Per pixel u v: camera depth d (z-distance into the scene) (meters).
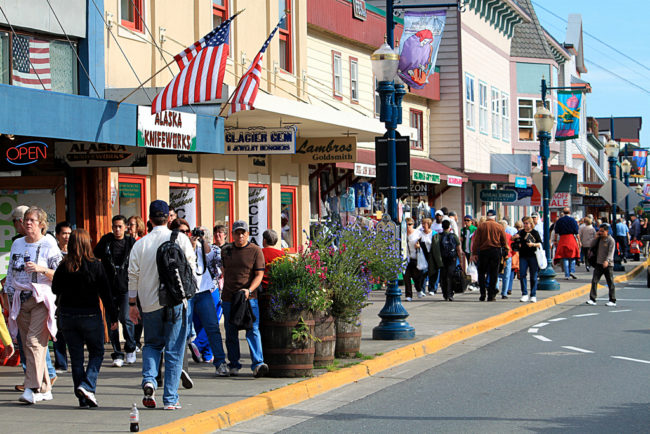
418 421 10.47
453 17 39.75
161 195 18.39
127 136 14.32
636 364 14.48
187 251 10.61
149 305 10.50
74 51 16.16
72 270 10.52
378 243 14.90
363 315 21.25
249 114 17.95
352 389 12.71
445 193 40.41
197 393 11.63
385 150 17.20
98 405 10.83
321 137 22.89
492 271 24.31
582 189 60.94
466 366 14.61
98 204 16.14
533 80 49.38
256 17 22.44
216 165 20.53
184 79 14.27
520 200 39.00
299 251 13.54
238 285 12.81
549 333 18.67
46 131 12.86
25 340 10.97
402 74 22.73
